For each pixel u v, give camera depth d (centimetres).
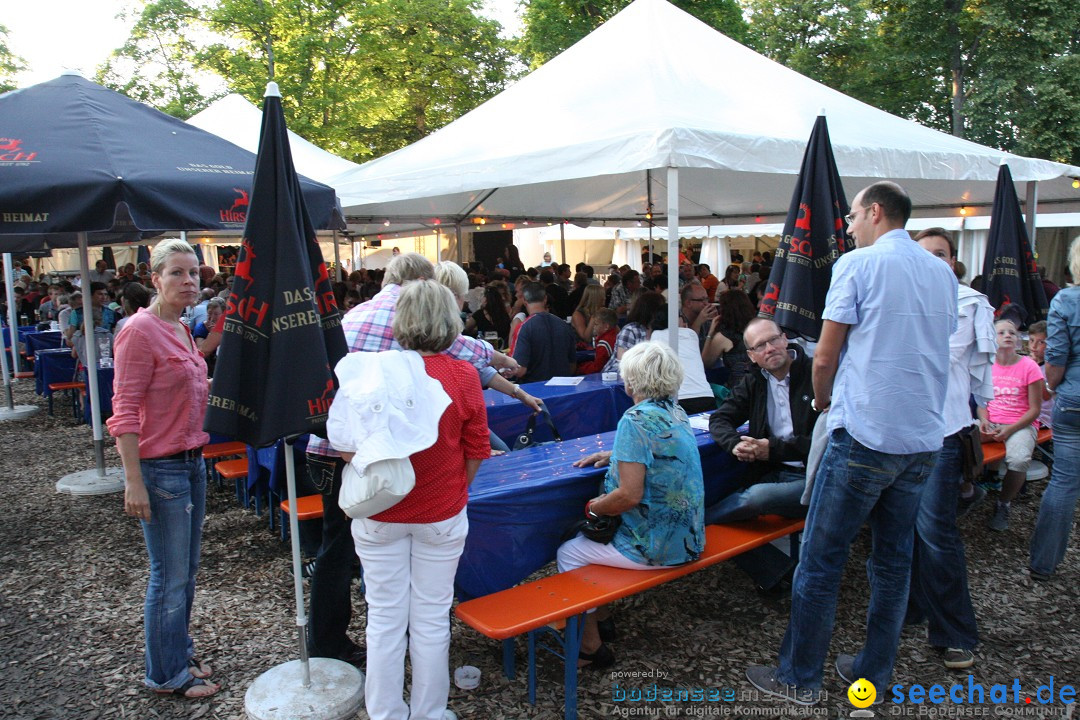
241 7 1803
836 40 2270
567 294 1024
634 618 359
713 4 2036
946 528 306
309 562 415
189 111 1977
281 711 268
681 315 643
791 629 284
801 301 325
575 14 2081
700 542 303
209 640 337
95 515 520
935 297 249
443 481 239
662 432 293
